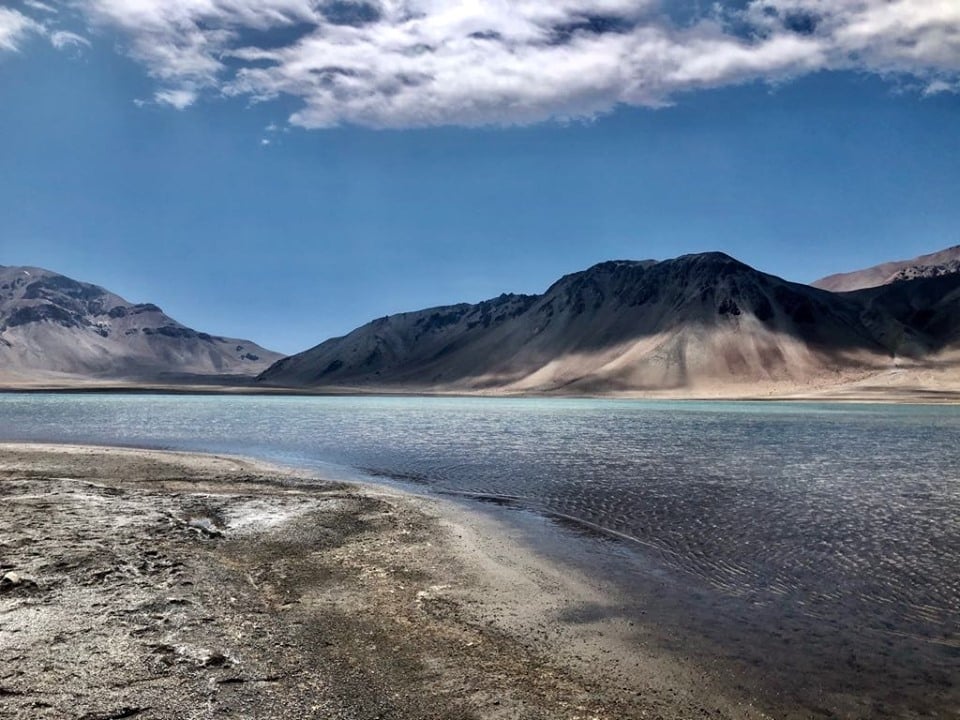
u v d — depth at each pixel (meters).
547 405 170.12
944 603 14.06
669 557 17.53
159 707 8.73
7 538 16.73
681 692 10.02
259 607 12.94
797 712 9.52
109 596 12.88
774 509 24.08
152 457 37.84
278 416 97.00
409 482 30.72
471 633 12.08
